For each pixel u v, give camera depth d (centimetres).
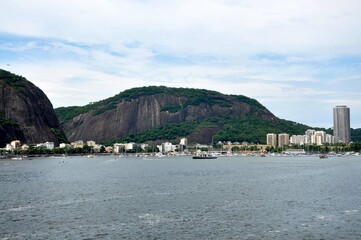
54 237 7162
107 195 11962
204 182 15800
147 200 10988
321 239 7112
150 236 7250
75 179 17212
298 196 11781
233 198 11369
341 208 9844
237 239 7088
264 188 13700
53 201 10812
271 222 8306
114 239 7050
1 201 10788
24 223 8150
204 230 7656
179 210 9525
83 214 9031
